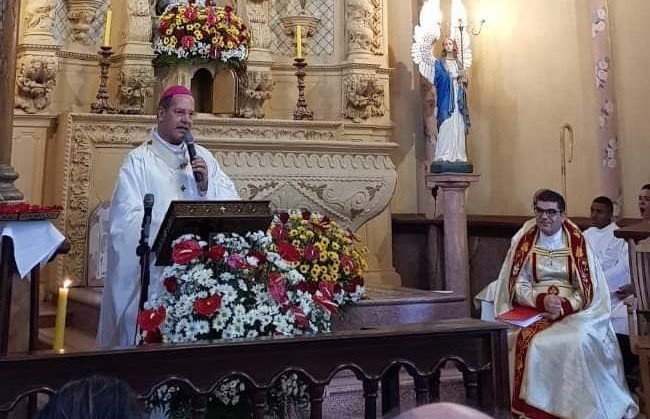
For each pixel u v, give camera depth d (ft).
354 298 14.02
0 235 11.16
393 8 25.85
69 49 21.84
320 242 13.41
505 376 8.08
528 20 23.59
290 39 24.70
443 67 21.13
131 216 11.66
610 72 20.35
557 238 14.49
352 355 7.31
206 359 6.66
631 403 12.97
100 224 18.69
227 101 22.15
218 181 12.98
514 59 24.03
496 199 24.52
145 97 21.44
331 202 18.26
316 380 7.12
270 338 7.00
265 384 6.89
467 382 7.94
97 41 22.35
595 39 20.65
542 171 22.89
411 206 25.35
